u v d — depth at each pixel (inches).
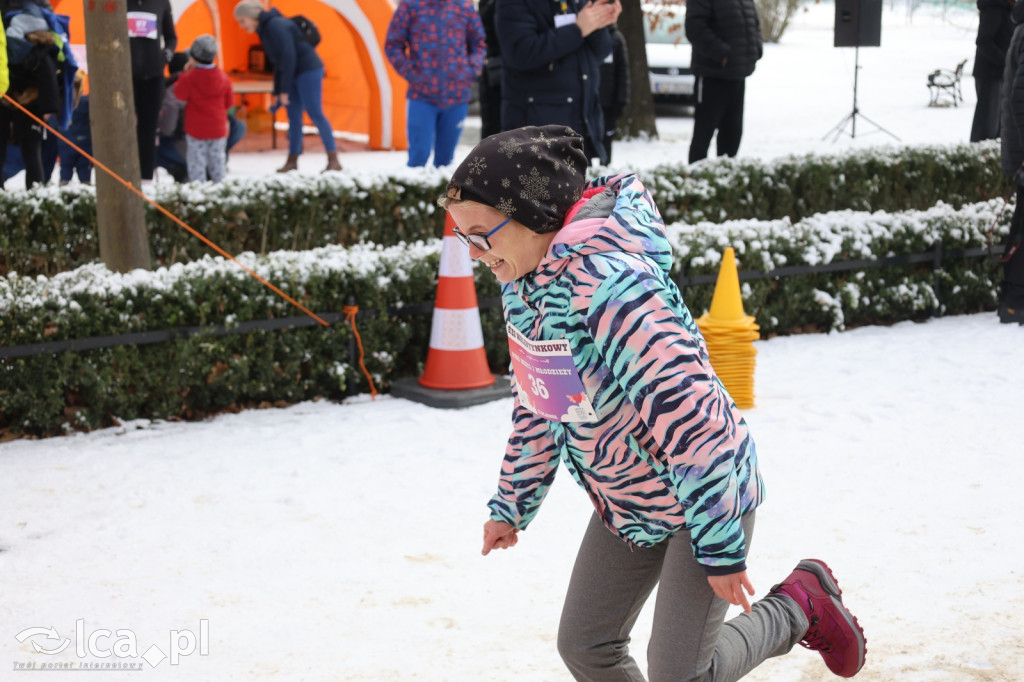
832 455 203.6
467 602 147.3
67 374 214.1
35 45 355.3
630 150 611.8
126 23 238.4
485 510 178.5
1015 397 237.3
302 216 285.6
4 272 266.8
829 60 1280.8
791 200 335.6
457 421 225.6
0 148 360.5
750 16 422.9
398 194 293.3
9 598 148.3
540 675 128.6
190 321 226.7
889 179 348.5
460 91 422.0
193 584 152.6
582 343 88.4
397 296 248.7
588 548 100.7
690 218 320.8
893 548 162.6
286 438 214.4
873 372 259.1
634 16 651.5
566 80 320.8
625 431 90.9
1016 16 286.0
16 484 189.0
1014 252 302.5
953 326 307.4
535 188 87.1
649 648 94.7
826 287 302.2
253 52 700.0
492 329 257.4
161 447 208.5
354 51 676.1
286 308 236.8
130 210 242.2
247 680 127.9
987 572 153.9
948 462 199.0
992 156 360.5
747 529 93.5
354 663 131.6
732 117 444.1
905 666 129.3
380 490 187.2
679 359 84.9
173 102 453.1
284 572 156.3
